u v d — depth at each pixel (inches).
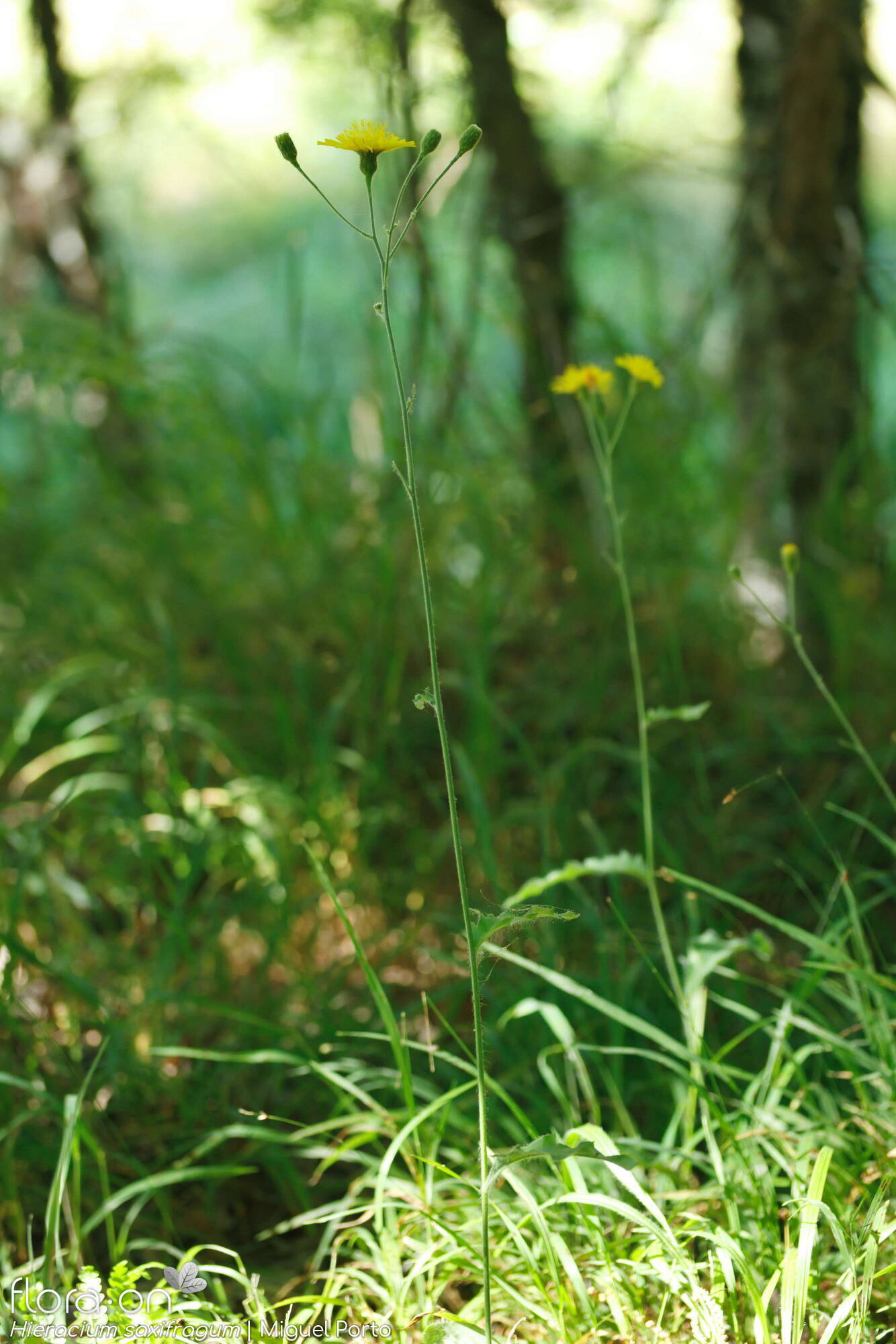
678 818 77.0
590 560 89.4
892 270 82.6
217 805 79.1
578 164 92.1
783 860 75.5
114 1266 59.8
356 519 92.4
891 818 74.8
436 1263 58.1
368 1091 64.7
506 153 87.7
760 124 82.6
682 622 89.8
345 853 78.7
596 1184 60.6
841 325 82.7
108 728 88.7
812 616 85.7
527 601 92.7
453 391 90.5
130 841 77.4
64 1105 61.2
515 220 89.2
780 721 80.0
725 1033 66.2
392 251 53.2
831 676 85.7
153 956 72.5
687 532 89.6
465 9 84.8
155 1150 64.7
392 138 52.9
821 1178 55.7
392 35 84.4
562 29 90.6
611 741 83.5
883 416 98.6
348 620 89.0
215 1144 63.0
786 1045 61.2
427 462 87.7
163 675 90.4
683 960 62.2
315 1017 65.9
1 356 88.7
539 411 90.7
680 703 82.9
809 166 78.5
